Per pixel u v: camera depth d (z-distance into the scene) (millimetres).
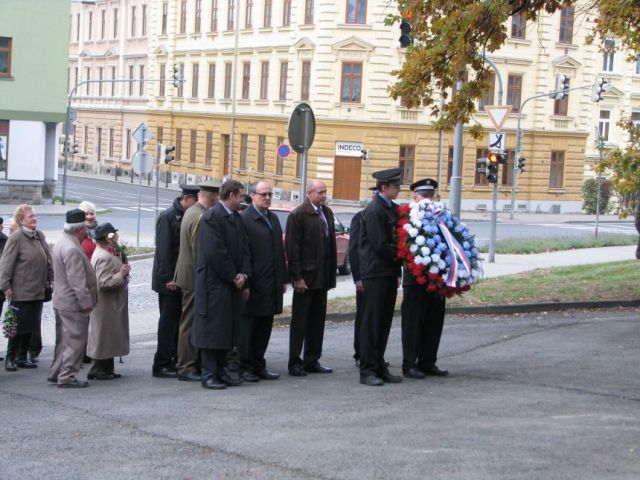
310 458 7602
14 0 45625
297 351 11711
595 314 17391
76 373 11258
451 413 9266
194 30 67312
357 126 53125
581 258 29766
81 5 84375
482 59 16500
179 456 7719
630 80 61812
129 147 76562
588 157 61594
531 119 57406
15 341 13000
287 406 9695
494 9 15930
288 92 56625
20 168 46469
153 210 49031
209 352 10930
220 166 64500
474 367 12125
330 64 53344
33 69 46375
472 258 11008
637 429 8547
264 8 59375
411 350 11320
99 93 81250
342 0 52969
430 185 11344
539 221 53219
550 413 9250
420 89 16656
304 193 14812
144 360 13703
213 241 10672
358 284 11906
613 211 60688
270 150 58719
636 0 16938
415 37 17266
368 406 9648
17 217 12891
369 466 7352
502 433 8398
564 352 13188
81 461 7609
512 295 18641
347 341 14844
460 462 7441
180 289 11797
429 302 11430
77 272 11156
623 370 11812
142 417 9242
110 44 79312
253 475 7148
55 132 48625
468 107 16562
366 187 53281
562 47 57250
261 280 11227
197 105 66875
